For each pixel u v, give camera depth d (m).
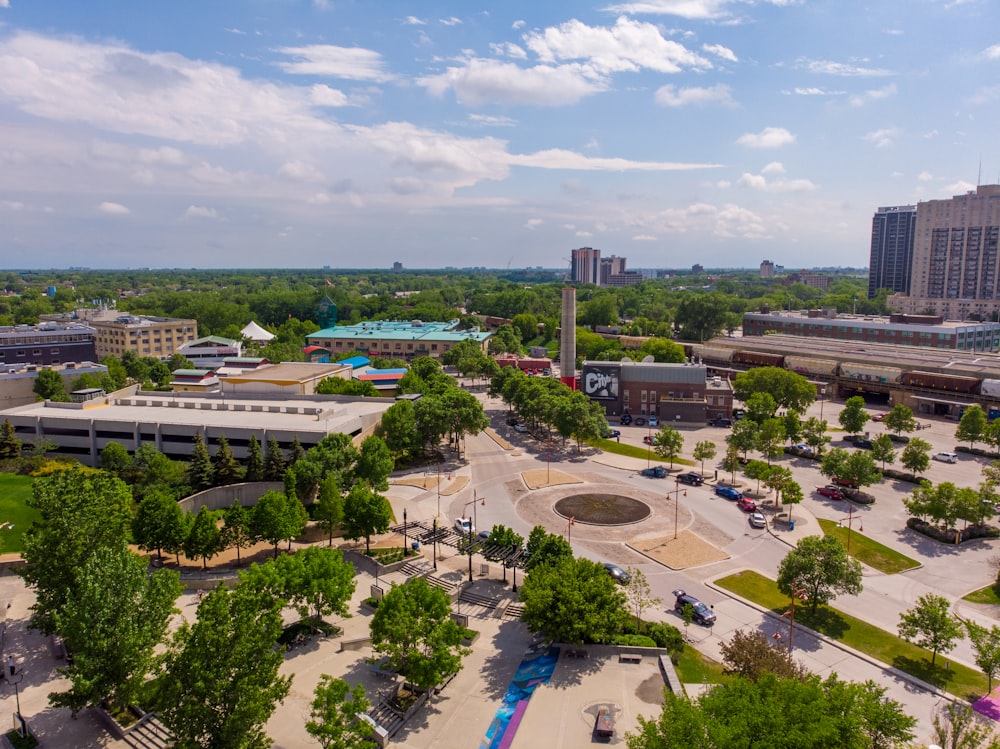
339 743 49.91
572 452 147.38
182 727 50.09
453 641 63.25
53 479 72.06
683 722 43.88
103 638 56.78
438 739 57.09
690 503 114.69
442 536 97.62
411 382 184.75
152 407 142.88
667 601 80.94
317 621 75.69
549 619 66.75
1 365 172.00
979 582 85.69
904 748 48.88
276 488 109.69
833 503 114.75
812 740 41.31
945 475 129.50
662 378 177.88
